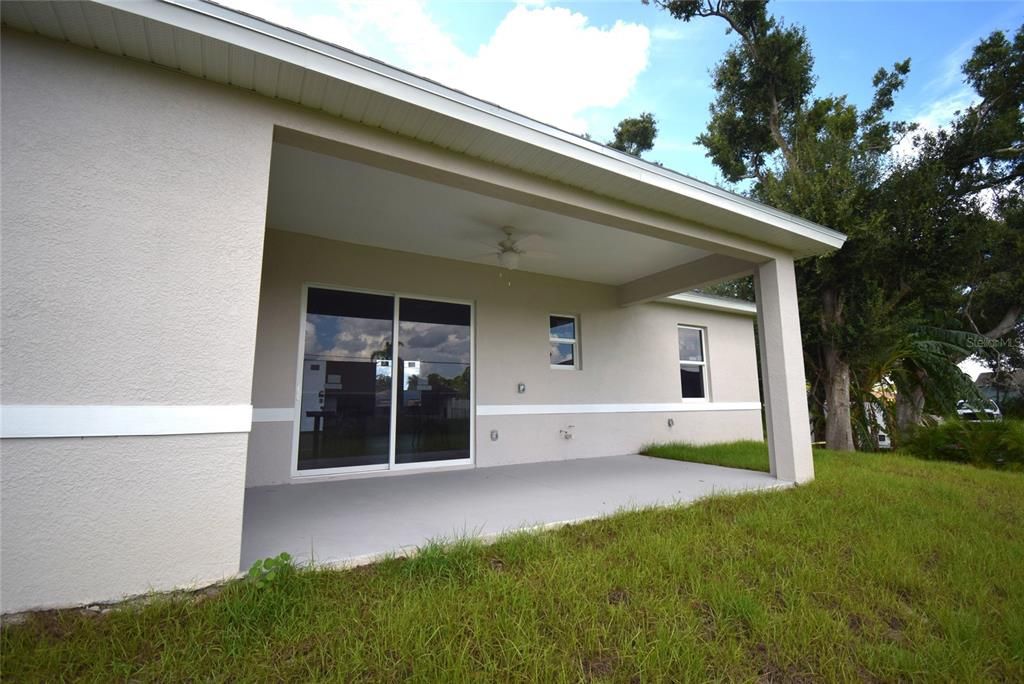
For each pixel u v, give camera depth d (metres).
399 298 5.78
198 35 2.19
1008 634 2.12
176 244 2.28
